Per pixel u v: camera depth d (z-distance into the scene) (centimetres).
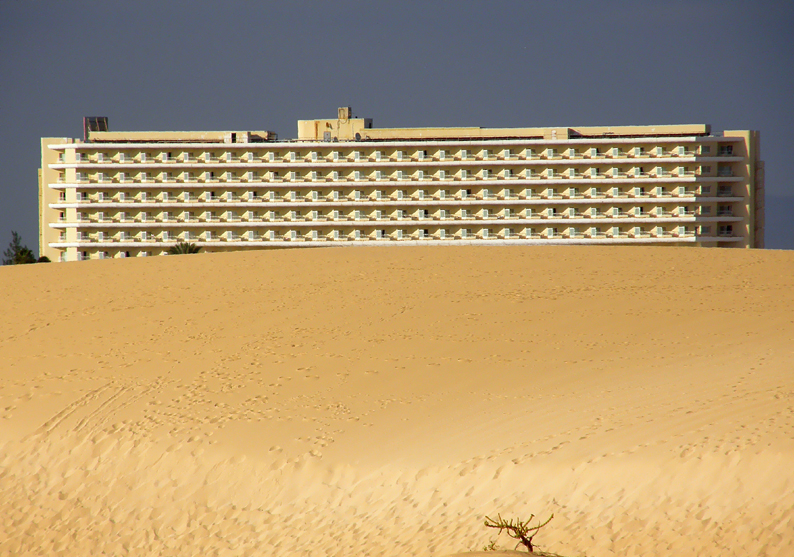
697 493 5325
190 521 7200
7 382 10431
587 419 7069
